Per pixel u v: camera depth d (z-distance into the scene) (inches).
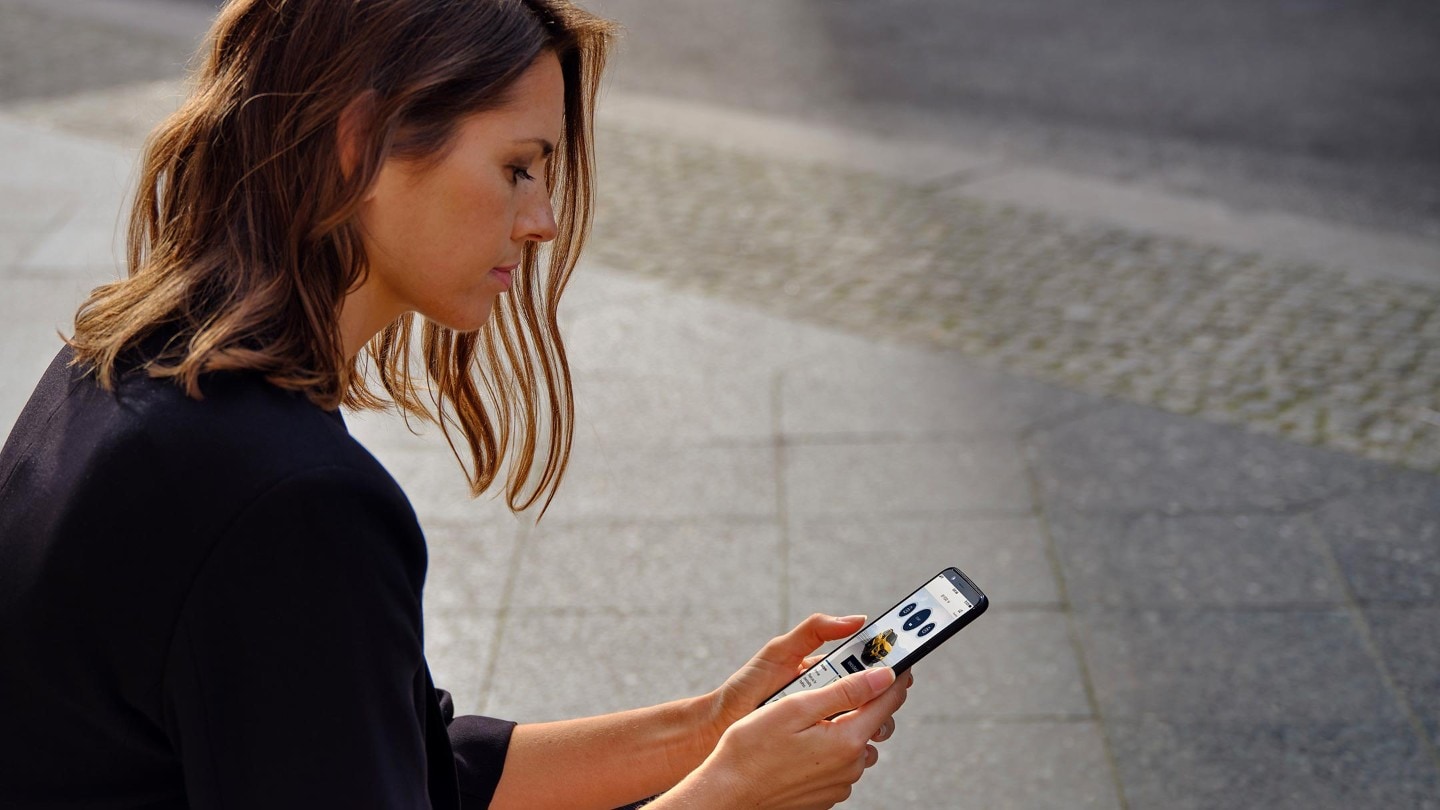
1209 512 132.7
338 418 41.9
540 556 128.6
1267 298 183.9
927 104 271.0
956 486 137.9
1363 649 113.0
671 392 158.1
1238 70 284.8
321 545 37.1
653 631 118.0
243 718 37.5
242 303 39.7
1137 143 247.6
